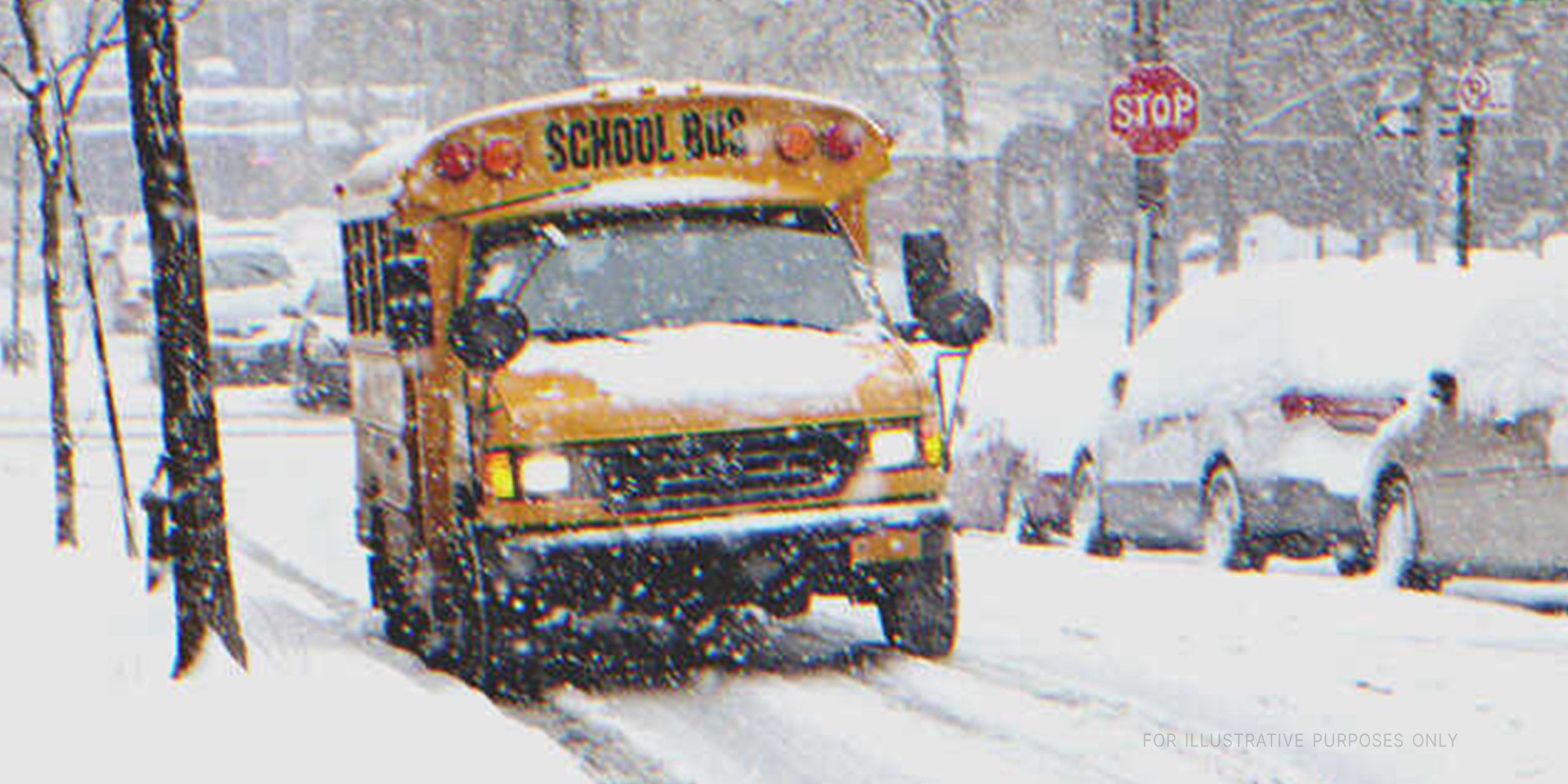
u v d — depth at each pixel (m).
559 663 31.72
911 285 31.75
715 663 30.86
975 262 120.88
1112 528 46.75
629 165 30.91
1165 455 43.84
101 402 91.25
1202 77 119.38
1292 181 144.88
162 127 26.09
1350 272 41.09
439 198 30.03
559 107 30.48
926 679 28.28
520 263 30.09
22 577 35.53
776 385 28.66
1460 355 36.53
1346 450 38.53
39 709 23.73
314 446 74.31
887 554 28.81
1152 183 60.28
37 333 131.12
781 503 28.50
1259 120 124.12
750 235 31.08
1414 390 37.38
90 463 68.12
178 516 26.41
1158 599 34.12
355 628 36.28
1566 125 134.62
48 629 29.72
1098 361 50.84
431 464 30.28
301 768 20.84
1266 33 117.62
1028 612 33.97
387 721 23.38
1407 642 29.22
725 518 28.27
